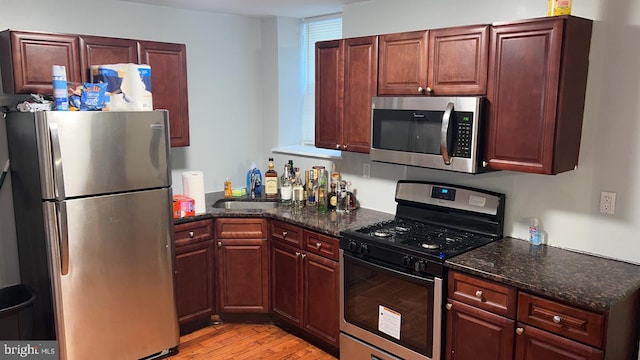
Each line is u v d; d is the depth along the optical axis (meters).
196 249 3.42
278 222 3.39
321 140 3.49
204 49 3.96
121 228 2.85
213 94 4.08
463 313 2.36
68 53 2.96
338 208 3.50
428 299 2.46
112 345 2.92
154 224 3.00
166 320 3.15
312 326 3.24
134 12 3.54
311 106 4.37
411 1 3.12
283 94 4.28
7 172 3.07
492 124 2.47
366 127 3.13
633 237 2.34
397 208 3.22
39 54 2.85
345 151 3.50
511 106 2.38
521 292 2.13
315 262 3.13
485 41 2.44
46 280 2.71
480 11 2.78
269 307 3.58
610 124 2.35
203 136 4.07
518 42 2.31
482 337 2.30
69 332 2.73
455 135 2.55
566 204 2.54
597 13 2.33
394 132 2.86
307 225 3.13
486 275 2.22
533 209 2.66
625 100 2.29
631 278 2.15
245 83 4.29
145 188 2.94
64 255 2.63
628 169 2.32
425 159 2.72
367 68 3.06
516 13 2.62
